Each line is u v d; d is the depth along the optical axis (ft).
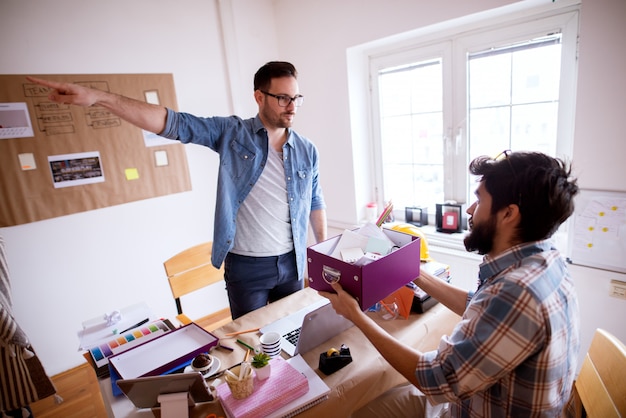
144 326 4.67
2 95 6.71
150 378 2.86
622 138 5.14
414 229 5.41
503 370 2.42
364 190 9.38
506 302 2.38
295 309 4.73
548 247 2.68
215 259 5.42
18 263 7.25
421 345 4.05
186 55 8.59
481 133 7.36
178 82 8.57
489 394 2.75
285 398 3.08
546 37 6.20
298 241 5.76
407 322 4.25
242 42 9.28
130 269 8.50
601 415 3.15
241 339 4.11
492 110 7.11
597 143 5.37
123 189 8.09
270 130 5.38
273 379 3.25
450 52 7.29
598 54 5.14
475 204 3.08
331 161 9.45
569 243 5.88
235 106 9.37
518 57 6.57
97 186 7.79
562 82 6.14
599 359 3.37
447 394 2.61
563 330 2.46
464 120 7.45
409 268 3.76
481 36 6.84
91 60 7.48
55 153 7.28
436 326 4.25
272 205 5.44
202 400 3.14
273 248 5.52
